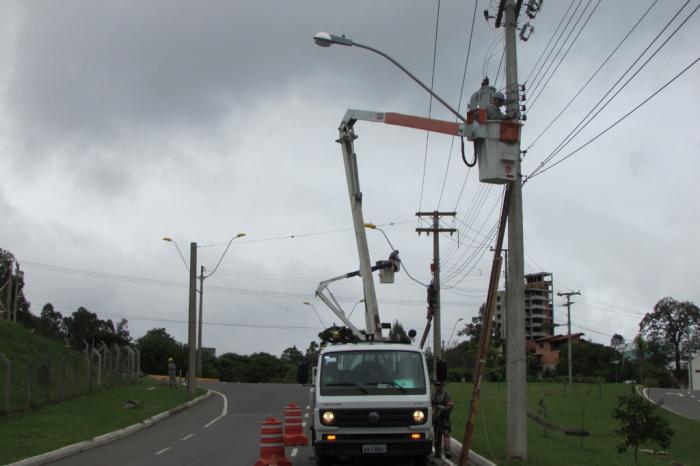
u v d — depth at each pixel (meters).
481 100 15.71
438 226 42.38
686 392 62.88
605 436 29.28
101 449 19.42
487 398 38.59
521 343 15.85
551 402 43.00
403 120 15.98
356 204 16.30
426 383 13.16
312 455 17.27
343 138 16.48
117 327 82.62
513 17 16.44
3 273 46.66
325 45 15.15
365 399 12.77
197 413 30.67
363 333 15.86
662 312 114.56
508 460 15.26
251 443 20.28
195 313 38.47
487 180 15.30
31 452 17.55
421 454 12.73
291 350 112.00
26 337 35.66
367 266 15.91
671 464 22.28
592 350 90.12
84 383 34.94
